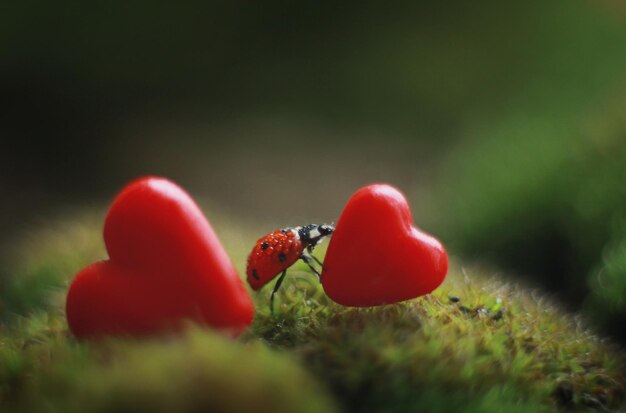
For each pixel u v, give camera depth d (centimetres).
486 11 49
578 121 26
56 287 18
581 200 22
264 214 33
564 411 14
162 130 41
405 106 43
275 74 47
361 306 15
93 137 40
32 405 13
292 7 51
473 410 14
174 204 14
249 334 15
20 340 15
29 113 41
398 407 14
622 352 15
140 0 49
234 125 42
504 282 17
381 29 50
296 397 13
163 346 13
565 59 40
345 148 39
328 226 15
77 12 47
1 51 45
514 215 23
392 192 14
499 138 28
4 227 31
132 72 46
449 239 25
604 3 45
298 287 15
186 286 14
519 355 14
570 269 22
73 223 20
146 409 13
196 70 47
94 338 14
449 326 14
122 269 14
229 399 13
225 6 50
